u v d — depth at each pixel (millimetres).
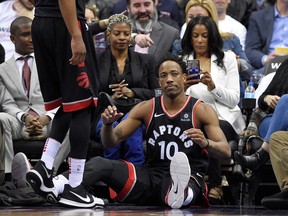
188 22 14109
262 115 13164
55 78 10445
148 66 14109
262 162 12289
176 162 11352
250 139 13031
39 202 11789
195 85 13789
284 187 11344
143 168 11938
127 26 13977
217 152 11656
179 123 11914
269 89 13203
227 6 18219
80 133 10320
